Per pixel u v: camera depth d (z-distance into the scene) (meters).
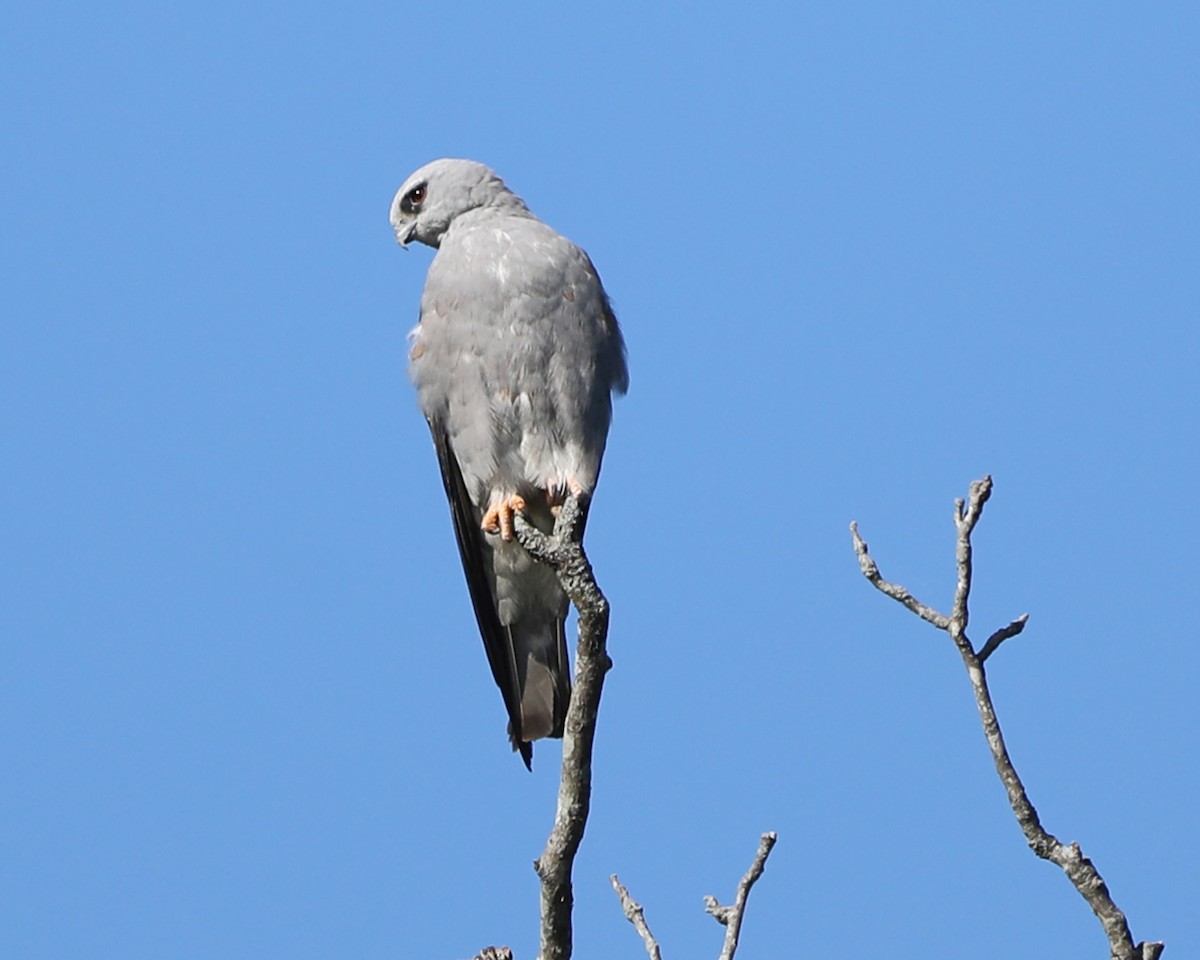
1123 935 5.96
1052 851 6.07
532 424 11.35
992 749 6.12
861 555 6.32
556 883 7.35
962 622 6.16
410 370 11.63
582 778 7.44
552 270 11.27
